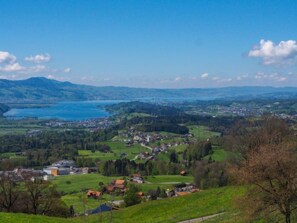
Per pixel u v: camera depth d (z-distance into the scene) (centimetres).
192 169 18225
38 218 5059
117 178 18512
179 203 7219
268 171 3366
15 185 6788
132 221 6875
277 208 3475
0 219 4747
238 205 3694
